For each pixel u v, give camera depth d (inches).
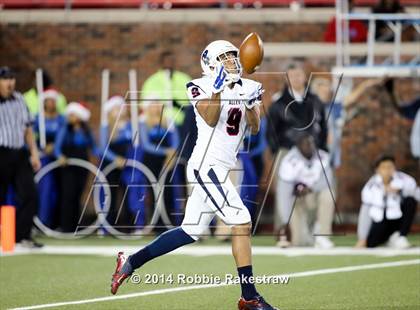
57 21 1915.6
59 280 1152.2
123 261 924.6
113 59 1905.8
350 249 1480.1
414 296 1029.2
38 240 1630.2
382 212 1475.1
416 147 1686.8
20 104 1472.7
